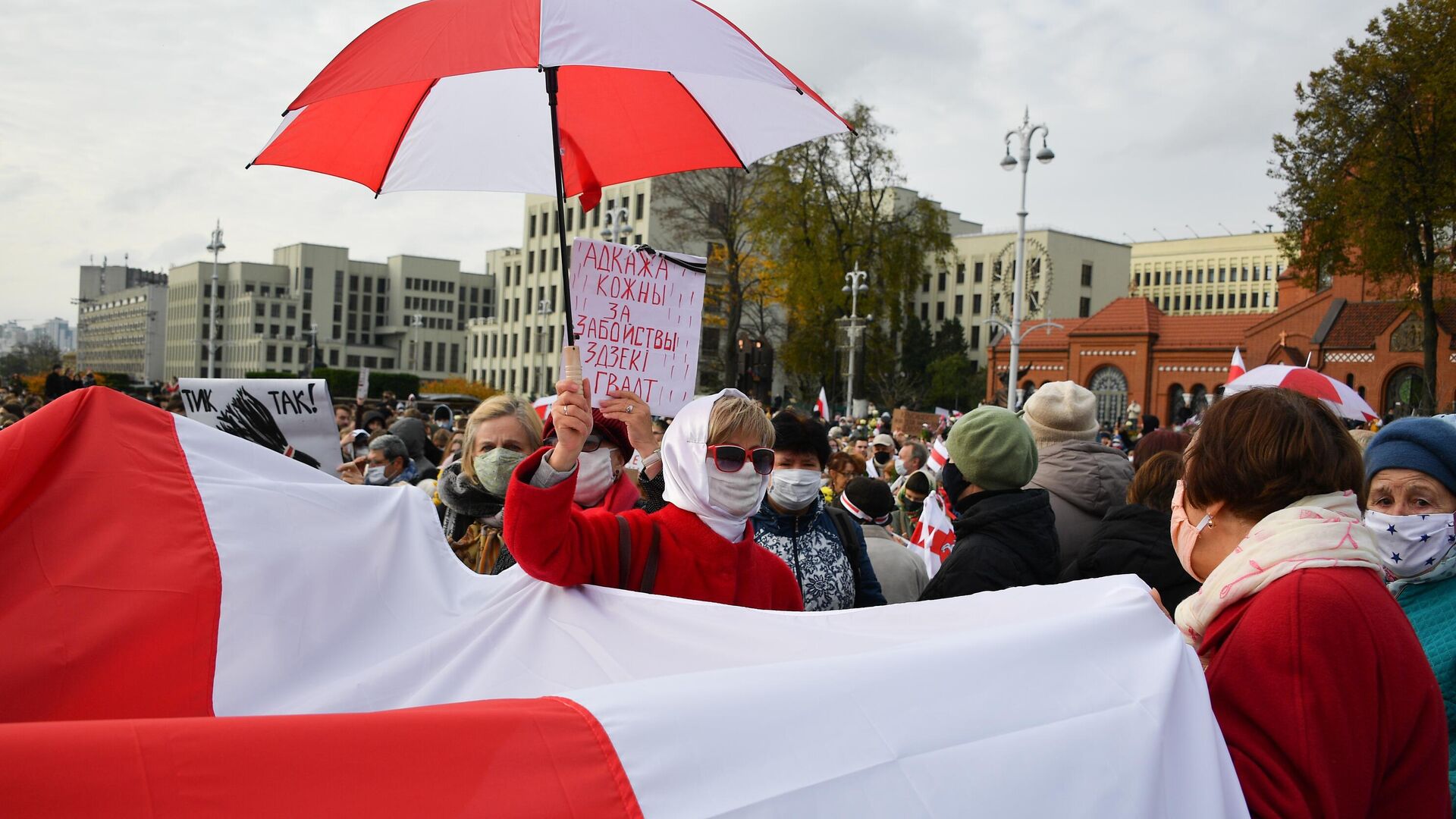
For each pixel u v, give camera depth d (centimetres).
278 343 11531
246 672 223
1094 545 347
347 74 253
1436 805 171
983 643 172
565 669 227
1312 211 2917
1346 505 185
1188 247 11344
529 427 371
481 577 266
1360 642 167
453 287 12494
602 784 133
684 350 304
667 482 270
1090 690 171
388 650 242
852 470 618
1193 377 5169
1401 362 4278
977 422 375
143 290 15088
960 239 8719
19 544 216
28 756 112
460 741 131
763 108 330
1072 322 5859
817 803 141
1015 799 152
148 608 219
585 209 351
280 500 246
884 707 155
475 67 240
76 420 230
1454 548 258
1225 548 200
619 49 247
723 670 155
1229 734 172
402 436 785
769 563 285
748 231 4878
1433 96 2728
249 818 117
